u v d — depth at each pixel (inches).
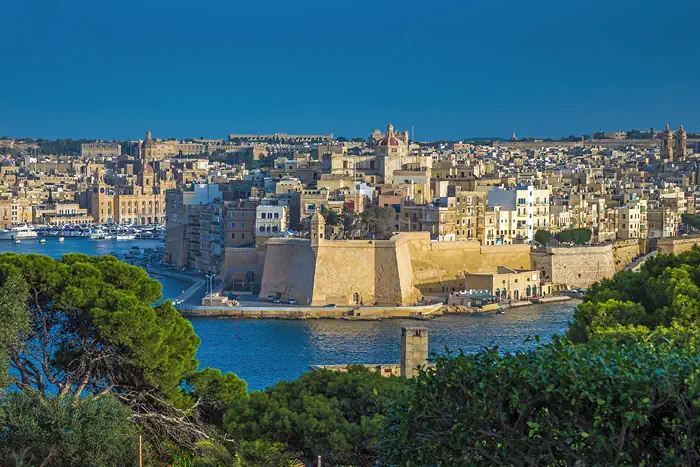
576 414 2482.8
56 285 3934.5
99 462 3289.9
